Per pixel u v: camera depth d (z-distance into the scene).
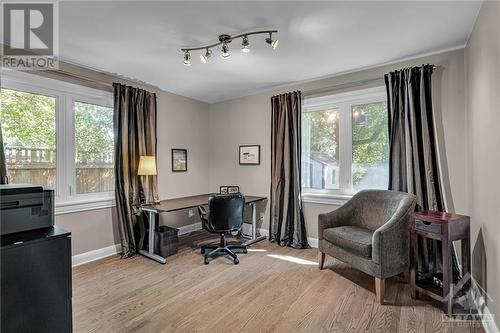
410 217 2.29
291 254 3.36
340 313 2.04
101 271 2.81
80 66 3.03
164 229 3.46
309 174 3.75
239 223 3.22
